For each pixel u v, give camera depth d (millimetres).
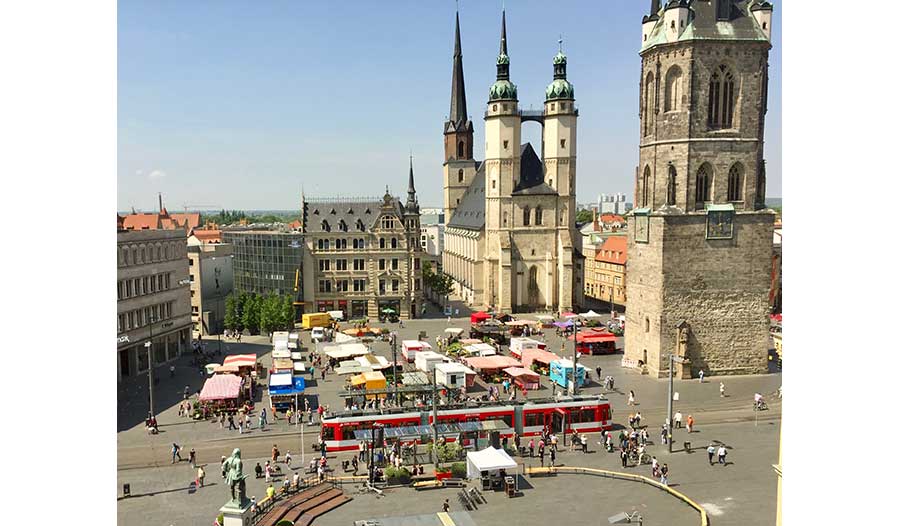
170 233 96438
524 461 55062
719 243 80688
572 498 47219
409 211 134250
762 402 69125
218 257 140000
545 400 62906
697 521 42688
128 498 47094
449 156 182375
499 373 83312
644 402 71500
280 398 71938
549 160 138250
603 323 124000
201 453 57156
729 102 79812
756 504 45281
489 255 139500
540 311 140375
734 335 82438
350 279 130625
